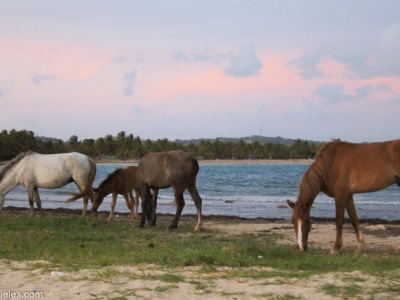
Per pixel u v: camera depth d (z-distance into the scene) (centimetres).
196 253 811
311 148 17762
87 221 1344
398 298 535
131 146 14850
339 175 891
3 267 752
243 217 1906
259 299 543
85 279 652
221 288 594
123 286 609
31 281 643
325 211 2195
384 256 856
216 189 4006
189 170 1268
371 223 1658
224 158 18000
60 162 1510
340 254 894
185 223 1552
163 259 807
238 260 782
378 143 892
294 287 595
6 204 2625
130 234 1205
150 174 1316
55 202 2720
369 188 882
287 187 4288
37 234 1154
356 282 619
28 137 10956
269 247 971
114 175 1520
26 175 1514
